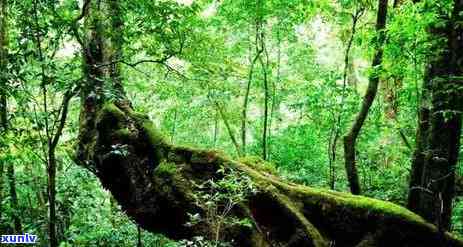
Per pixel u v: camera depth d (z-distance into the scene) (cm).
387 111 1349
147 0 870
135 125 963
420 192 730
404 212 702
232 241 755
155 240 1266
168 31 934
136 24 931
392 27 736
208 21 1316
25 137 884
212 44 1221
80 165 1141
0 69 804
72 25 816
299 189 780
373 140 1233
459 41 687
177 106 1495
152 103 1523
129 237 1267
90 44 1002
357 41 843
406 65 826
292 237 730
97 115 1024
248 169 815
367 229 713
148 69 1402
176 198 848
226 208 723
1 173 1041
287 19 1280
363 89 1836
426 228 681
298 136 1309
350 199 745
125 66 1339
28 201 1348
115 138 958
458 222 952
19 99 851
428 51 709
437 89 678
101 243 1233
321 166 1325
